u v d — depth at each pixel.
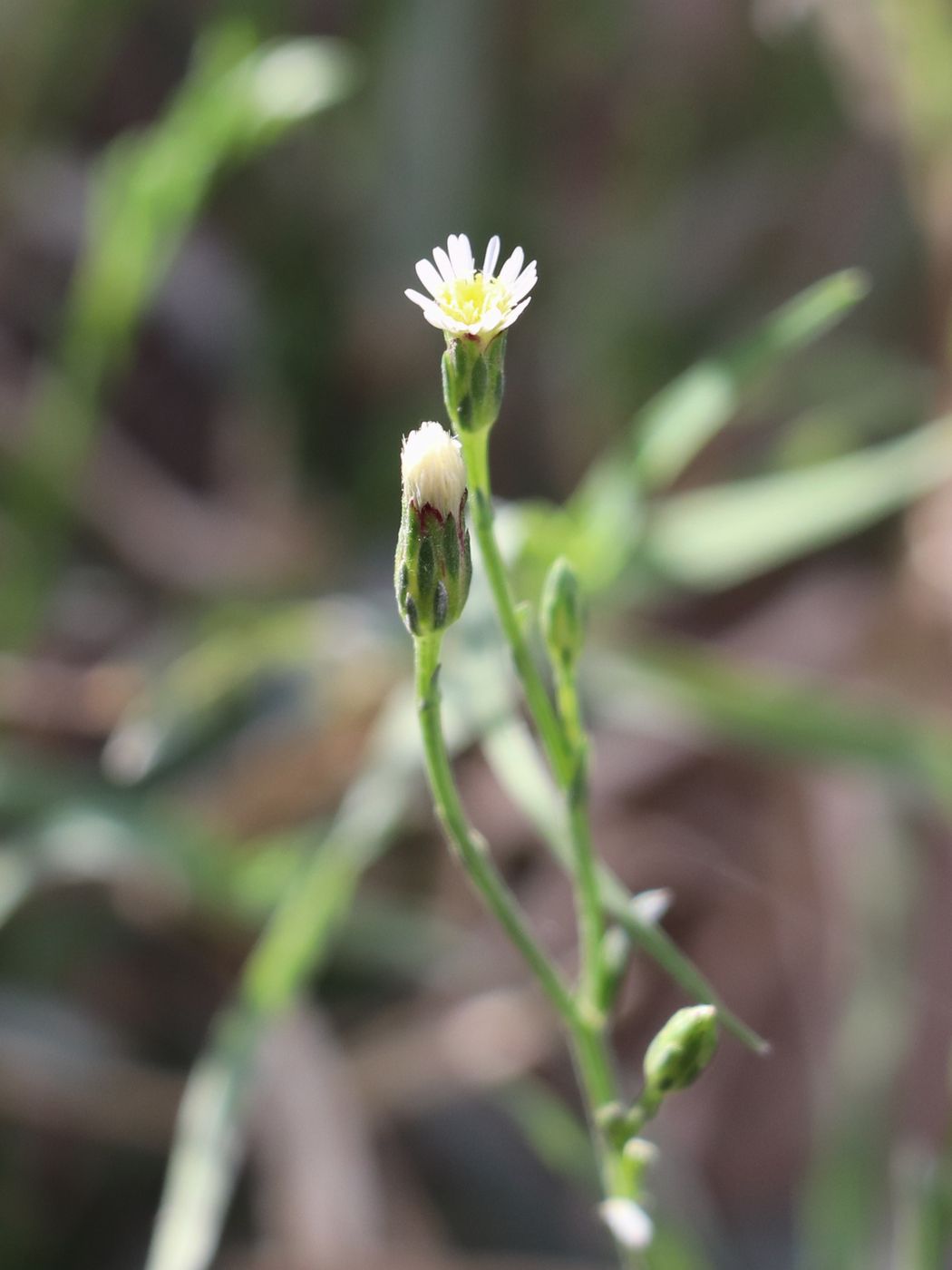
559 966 0.29
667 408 0.24
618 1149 0.18
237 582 0.34
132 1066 0.28
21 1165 0.28
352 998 0.30
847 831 0.29
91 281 0.30
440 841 0.31
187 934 0.30
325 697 0.28
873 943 0.28
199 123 0.27
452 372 0.17
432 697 0.17
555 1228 0.29
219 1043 0.22
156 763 0.27
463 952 0.29
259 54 0.33
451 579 0.17
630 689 0.25
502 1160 0.29
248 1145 0.29
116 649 0.34
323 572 0.34
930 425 0.35
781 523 0.26
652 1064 0.18
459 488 0.17
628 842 0.31
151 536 0.35
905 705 0.32
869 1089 0.26
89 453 0.33
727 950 0.31
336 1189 0.25
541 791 0.21
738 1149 0.30
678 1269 0.23
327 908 0.23
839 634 0.33
